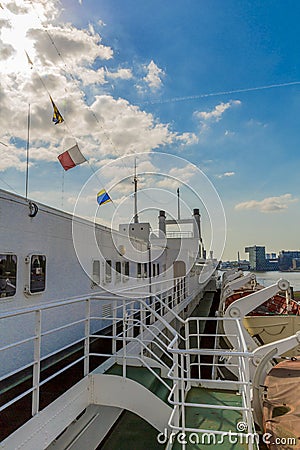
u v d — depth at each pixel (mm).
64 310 6566
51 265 6117
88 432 5453
